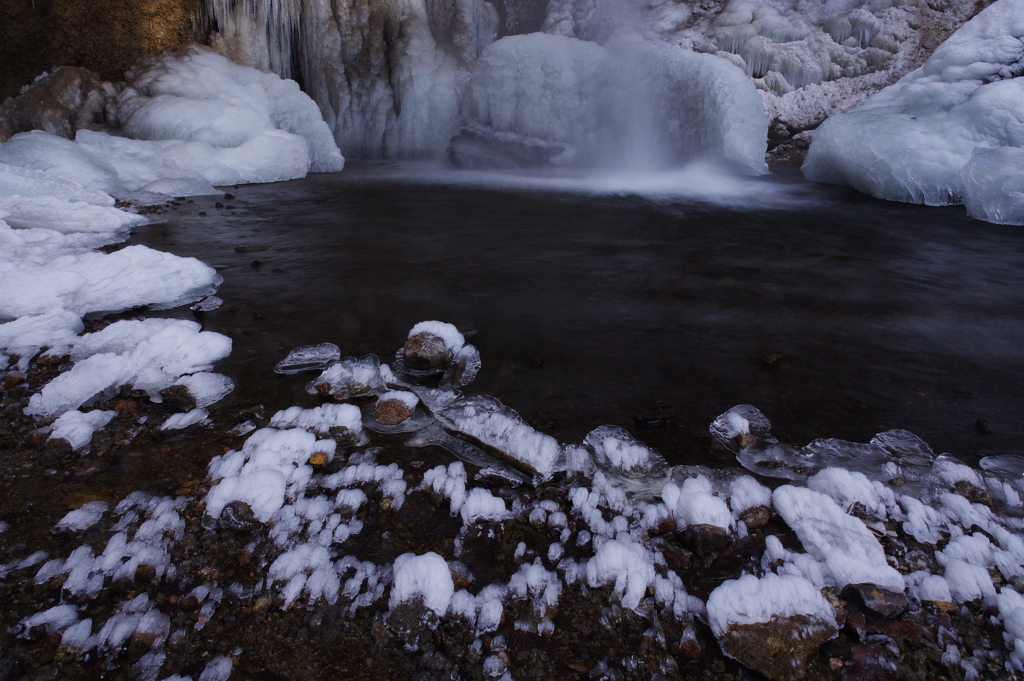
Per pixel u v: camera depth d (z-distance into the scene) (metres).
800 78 11.02
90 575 1.76
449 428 2.53
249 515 1.96
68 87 8.67
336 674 1.52
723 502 2.04
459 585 1.77
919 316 3.92
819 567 1.80
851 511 2.07
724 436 2.52
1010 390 2.98
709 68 9.27
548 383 2.94
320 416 2.51
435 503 2.09
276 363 3.08
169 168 7.82
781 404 2.80
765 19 11.09
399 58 11.12
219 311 3.72
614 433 2.47
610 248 5.38
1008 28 8.56
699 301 4.10
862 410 2.77
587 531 1.99
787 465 2.34
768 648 1.56
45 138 6.90
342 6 10.86
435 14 11.57
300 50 11.15
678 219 6.60
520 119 10.66
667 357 3.25
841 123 8.89
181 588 1.74
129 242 5.16
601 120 10.38
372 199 7.39
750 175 9.48
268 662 1.55
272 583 1.75
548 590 1.75
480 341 3.40
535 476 2.23
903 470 2.29
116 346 3.12
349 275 4.48
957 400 2.88
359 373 2.90
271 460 2.21
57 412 2.60
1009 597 1.69
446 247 5.31
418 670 1.54
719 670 1.56
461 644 1.61
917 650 1.59
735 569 1.85
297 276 4.43
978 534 1.94
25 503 2.06
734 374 3.08
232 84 9.16
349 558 1.83
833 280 4.61
